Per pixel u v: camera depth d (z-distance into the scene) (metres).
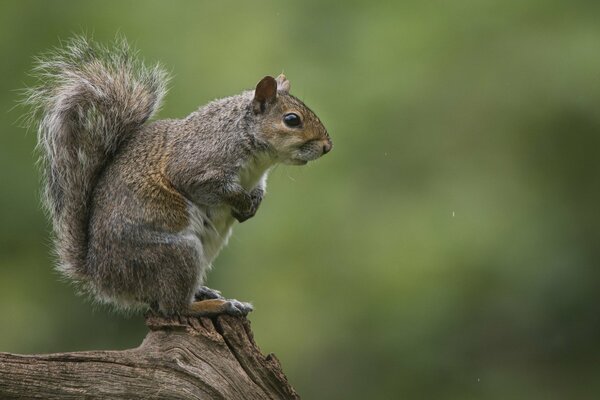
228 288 15.54
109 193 9.01
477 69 17.06
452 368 16.47
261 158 9.52
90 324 15.79
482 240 16.53
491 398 16.38
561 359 16.97
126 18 16.45
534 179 17.25
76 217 9.14
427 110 16.91
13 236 15.69
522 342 16.78
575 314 16.92
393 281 16.38
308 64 16.59
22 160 15.57
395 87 16.75
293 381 16.11
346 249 16.31
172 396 8.14
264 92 9.47
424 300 16.42
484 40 17.17
